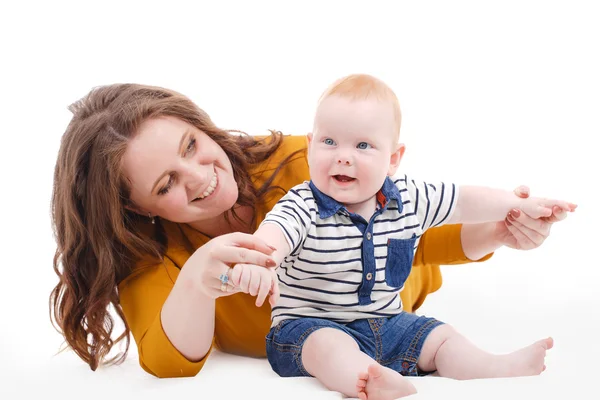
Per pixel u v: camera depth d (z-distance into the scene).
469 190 2.19
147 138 2.09
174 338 1.96
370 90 2.02
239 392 1.84
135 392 1.92
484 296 2.92
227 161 2.22
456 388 1.78
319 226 2.03
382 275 2.05
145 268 2.24
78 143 2.16
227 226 2.36
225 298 2.31
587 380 1.84
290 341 1.97
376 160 2.00
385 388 1.71
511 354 1.92
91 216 2.20
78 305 2.28
